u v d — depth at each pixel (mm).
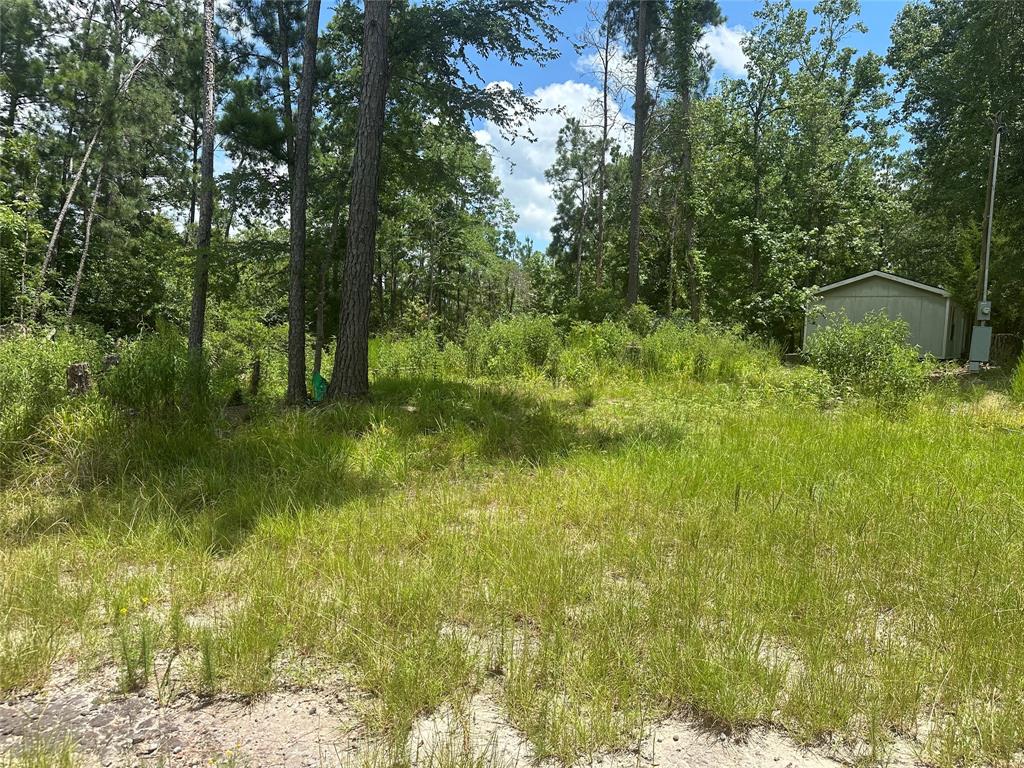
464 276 42969
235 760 2074
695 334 15055
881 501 4551
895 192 28984
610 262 35281
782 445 6328
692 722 2271
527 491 5098
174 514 4438
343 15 10688
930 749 2098
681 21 20297
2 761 2021
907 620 2936
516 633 2881
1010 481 5059
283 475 5461
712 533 3965
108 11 20172
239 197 10180
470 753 2051
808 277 24203
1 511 4582
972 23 17406
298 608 2973
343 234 11367
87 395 6113
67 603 3074
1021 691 2342
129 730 2238
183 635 2781
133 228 22844
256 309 20500
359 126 8820
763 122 24984
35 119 19062
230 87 10859
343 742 2168
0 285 14805
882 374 9477
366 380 9180
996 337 18250
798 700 2293
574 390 11336
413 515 4457
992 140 16828
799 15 23938
